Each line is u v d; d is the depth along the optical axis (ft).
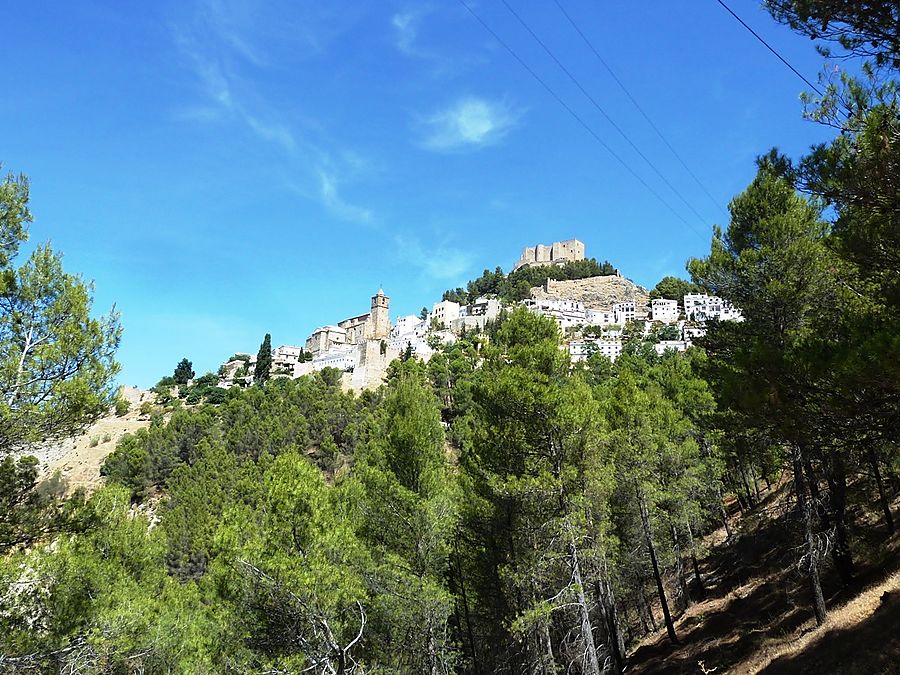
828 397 29.27
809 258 54.29
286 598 49.37
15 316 39.42
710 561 114.42
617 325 595.06
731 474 125.80
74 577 52.60
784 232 56.90
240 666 58.23
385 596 63.16
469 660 82.43
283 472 55.77
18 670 40.27
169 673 62.54
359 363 380.17
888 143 28.40
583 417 65.05
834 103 32.32
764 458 60.08
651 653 83.82
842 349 29.17
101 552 66.39
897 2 27.71
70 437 41.42
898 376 25.38
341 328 606.14
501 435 67.51
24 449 39.01
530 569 64.75
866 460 47.93
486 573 77.30
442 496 74.38
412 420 76.89
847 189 31.22
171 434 256.73
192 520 159.43
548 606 59.21
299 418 246.47
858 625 50.21
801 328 55.77
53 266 41.32
